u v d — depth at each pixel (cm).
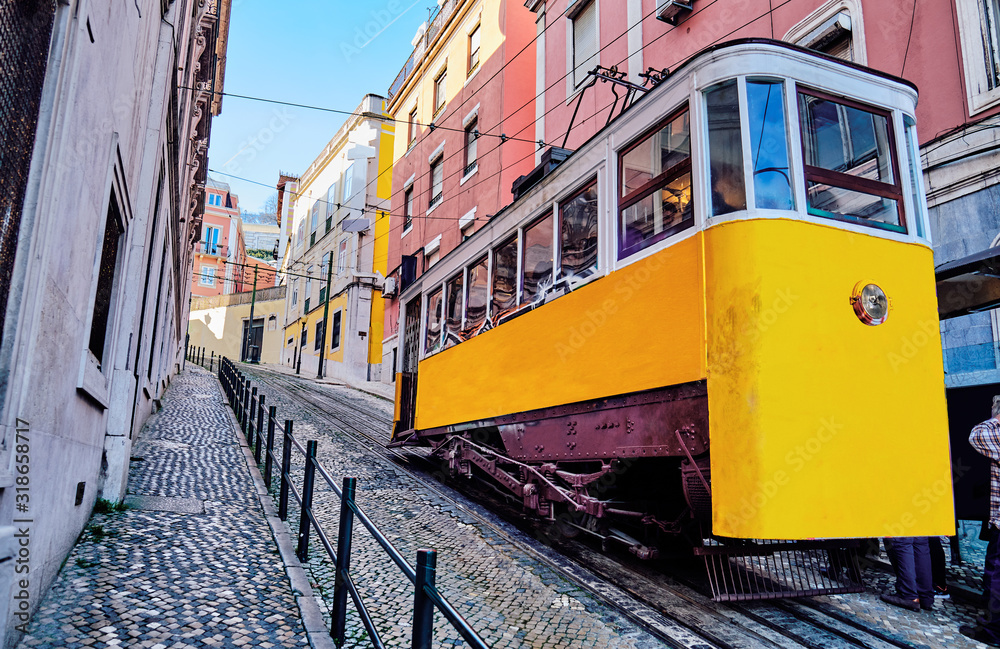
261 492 702
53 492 353
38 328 285
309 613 384
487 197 1744
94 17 338
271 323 3853
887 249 442
